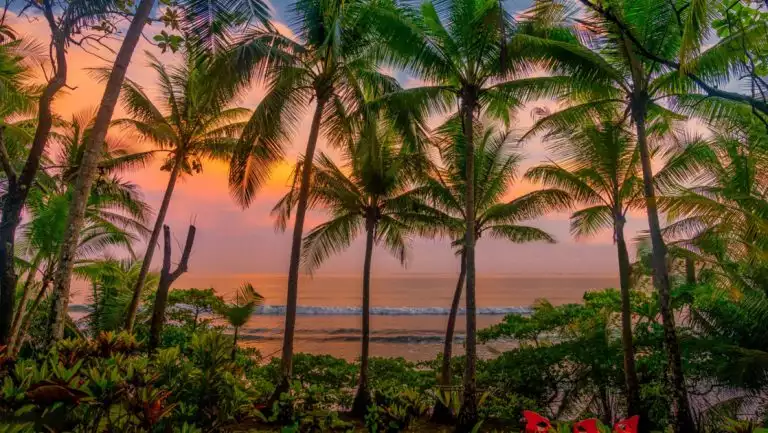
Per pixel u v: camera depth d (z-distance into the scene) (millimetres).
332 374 16312
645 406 13547
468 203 12180
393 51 11820
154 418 4152
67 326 16609
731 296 12312
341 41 11484
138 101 16359
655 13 10453
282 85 11500
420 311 63750
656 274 11367
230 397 5055
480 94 12188
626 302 13328
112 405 4402
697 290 13992
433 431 12117
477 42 11016
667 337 11227
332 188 15195
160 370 5207
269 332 43969
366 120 12609
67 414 4336
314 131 13219
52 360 5230
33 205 13852
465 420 11656
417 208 15805
